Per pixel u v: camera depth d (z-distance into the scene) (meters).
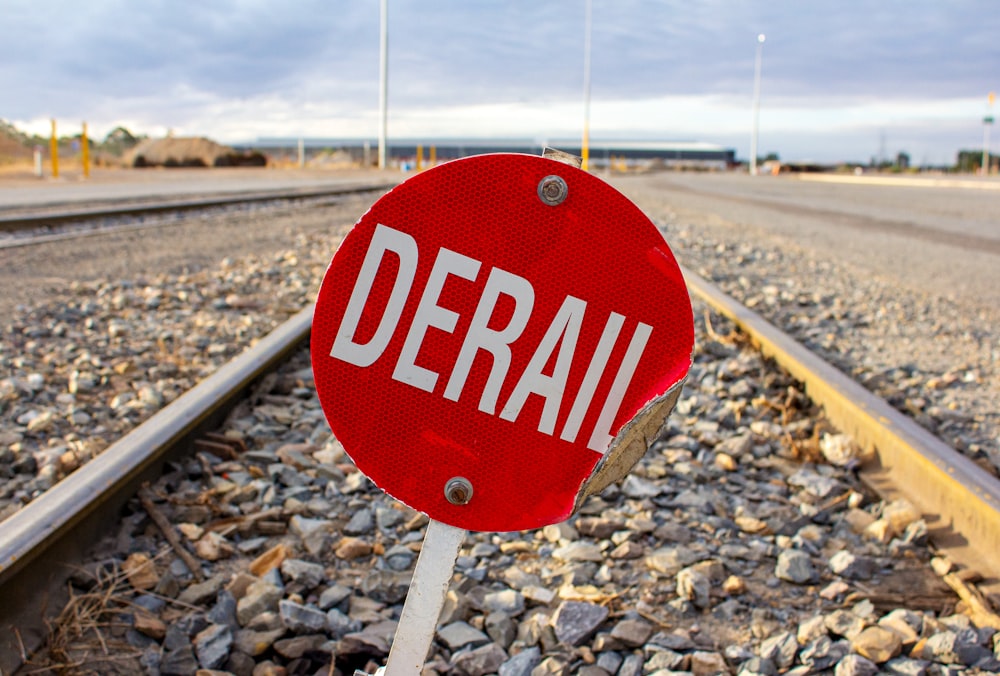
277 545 2.88
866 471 3.69
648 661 2.34
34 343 5.09
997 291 8.38
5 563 2.19
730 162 101.56
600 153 101.88
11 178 25.78
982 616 2.58
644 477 3.59
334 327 1.47
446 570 1.54
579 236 1.43
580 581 2.75
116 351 5.01
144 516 2.92
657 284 1.42
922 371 5.33
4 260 7.96
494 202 1.42
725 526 3.18
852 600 2.69
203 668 2.22
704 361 5.46
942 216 19.12
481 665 2.27
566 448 1.49
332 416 1.50
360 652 2.28
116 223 11.85
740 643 2.47
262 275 7.89
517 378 1.47
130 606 2.45
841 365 5.47
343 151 80.62
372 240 1.44
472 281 1.45
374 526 3.09
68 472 3.30
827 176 63.50
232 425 3.87
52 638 2.27
